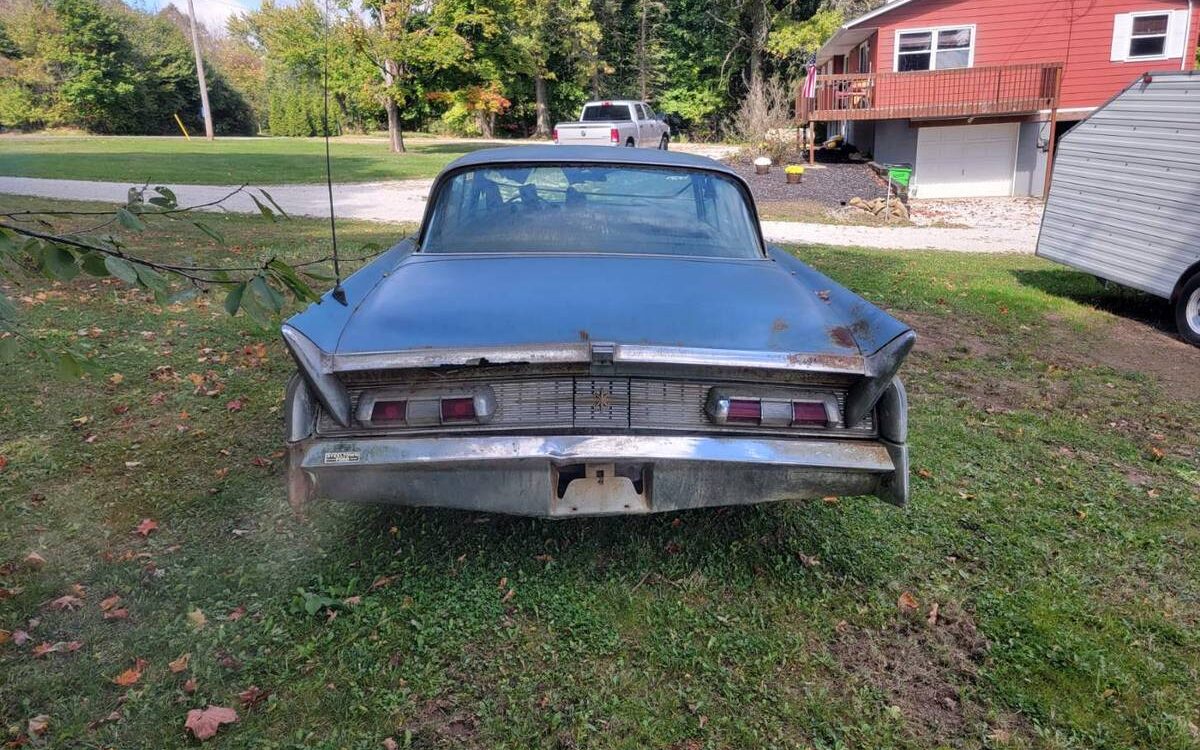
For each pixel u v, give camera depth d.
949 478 4.04
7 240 1.95
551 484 2.63
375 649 2.60
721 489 2.68
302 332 2.52
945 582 3.09
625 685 2.48
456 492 2.62
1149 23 20.84
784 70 42.97
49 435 4.22
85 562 3.06
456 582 2.99
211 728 2.22
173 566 3.04
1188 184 7.34
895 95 22.38
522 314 2.76
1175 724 2.35
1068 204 9.03
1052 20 21.36
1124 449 4.56
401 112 31.88
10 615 2.72
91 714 2.28
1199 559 3.31
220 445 4.17
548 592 2.95
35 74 46.12
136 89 48.31
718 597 2.96
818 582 3.06
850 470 2.66
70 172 19.55
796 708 2.40
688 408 2.65
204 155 26.47
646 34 47.06
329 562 3.10
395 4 26.53
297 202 15.69
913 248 12.57
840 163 25.06
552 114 48.22
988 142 22.05
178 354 5.64
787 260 3.79
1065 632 2.79
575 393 2.62
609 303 2.87
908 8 22.17
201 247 9.54
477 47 29.25
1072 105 21.64
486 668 2.54
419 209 14.81
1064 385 5.81
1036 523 3.58
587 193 3.76
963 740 2.29
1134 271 8.05
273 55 27.16
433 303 2.86
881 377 2.61
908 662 2.63
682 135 47.72
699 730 2.30
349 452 2.55
